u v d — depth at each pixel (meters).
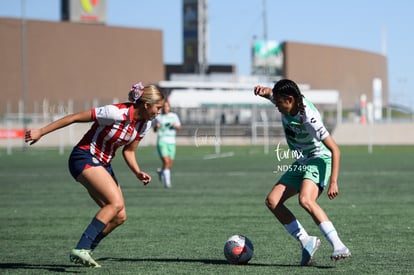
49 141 110.25
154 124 40.88
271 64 179.75
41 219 27.33
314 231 23.42
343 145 111.88
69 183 44.53
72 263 18.12
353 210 29.17
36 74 157.75
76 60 164.25
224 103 133.38
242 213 28.44
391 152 86.19
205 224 25.30
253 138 111.88
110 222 16.83
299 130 16.61
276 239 21.73
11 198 35.53
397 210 29.11
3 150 95.75
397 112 149.12
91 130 16.45
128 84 172.00
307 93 144.50
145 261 18.20
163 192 38.25
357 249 19.70
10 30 154.62
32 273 16.70
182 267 17.27
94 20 169.25
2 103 152.25
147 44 174.75
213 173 52.78
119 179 48.28
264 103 126.69
